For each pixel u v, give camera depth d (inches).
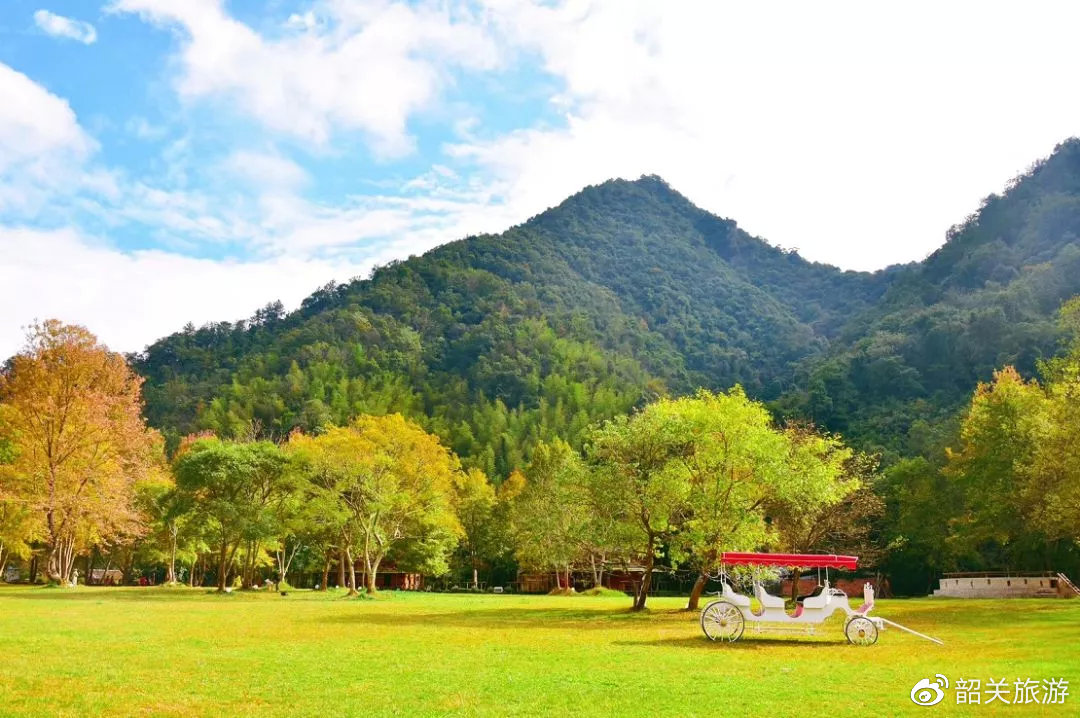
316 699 516.7
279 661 696.4
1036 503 1998.0
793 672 651.5
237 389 6466.5
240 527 2349.9
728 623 936.9
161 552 3139.8
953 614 1396.4
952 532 2706.7
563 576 3238.2
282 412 6161.4
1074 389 1637.6
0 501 2214.6
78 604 1563.7
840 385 4660.4
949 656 756.6
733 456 1439.5
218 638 902.4
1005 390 2407.7
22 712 463.2
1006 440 2268.7
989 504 2336.4
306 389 6530.5
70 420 2237.9
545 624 1238.3
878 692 552.4
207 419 5738.2
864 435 4101.9
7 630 942.4
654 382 7401.6
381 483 2367.1
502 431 5816.9
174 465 2770.7
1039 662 684.7
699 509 1454.2
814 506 1478.8
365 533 2381.9
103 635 908.6
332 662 695.1
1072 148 6343.5
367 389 6811.0
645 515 1526.8
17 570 3641.7
